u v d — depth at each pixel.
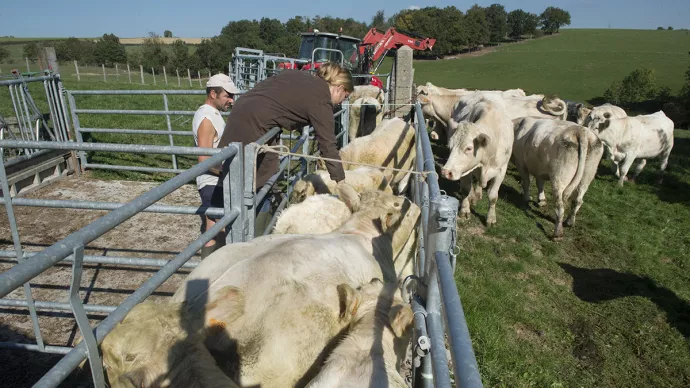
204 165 2.39
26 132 7.24
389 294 2.15
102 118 12.20
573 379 4.25
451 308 1.30
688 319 5.40
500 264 6.22
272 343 1.79
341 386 1.61
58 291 4.23
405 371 3.44
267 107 3.43
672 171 12.07
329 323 1.92
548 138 7.51
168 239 5.49
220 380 1.52
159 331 1.57
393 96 10.40
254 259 2.06
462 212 7.78
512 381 4.08
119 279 4.49
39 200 2.94
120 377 1.44
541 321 5.09
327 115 3.52
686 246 7.56
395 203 3.05
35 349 3.24
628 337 4.96
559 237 7.28
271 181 3.66
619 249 7.12
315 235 2.59
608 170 11.91
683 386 4.34
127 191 7.16
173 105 14.63
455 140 6.73
